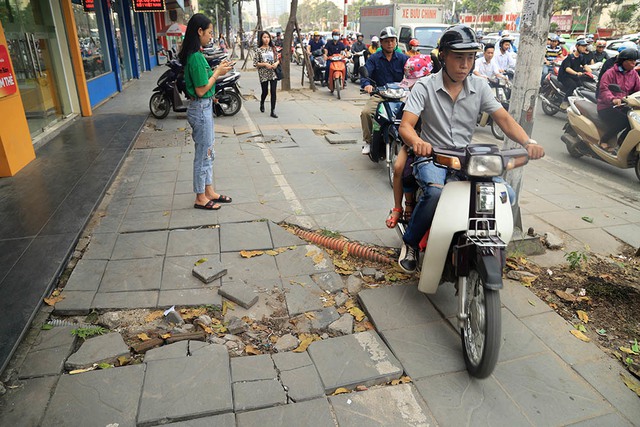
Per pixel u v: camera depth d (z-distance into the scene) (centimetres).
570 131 730
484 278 237
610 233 449
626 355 278
